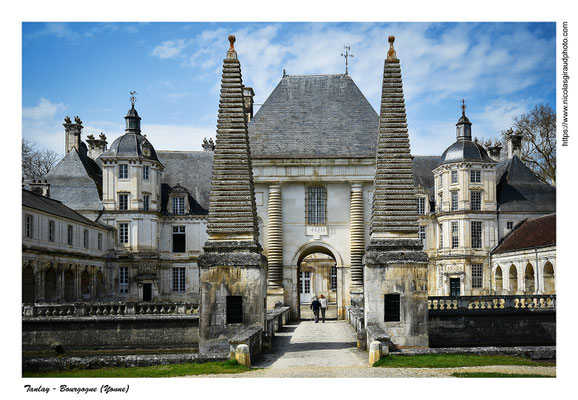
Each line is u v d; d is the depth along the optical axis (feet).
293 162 126.62
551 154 198.80
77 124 203.62
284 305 125.29
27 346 109.50
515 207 193.16
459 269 190.39
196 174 208.64
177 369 57.82
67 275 155.12
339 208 128.06
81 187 188.96
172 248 195.93
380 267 70.90
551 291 151.02
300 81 140.46
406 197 72.28
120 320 110.11
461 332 110.93
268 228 126.82
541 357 63.52
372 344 61.36
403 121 73.72
